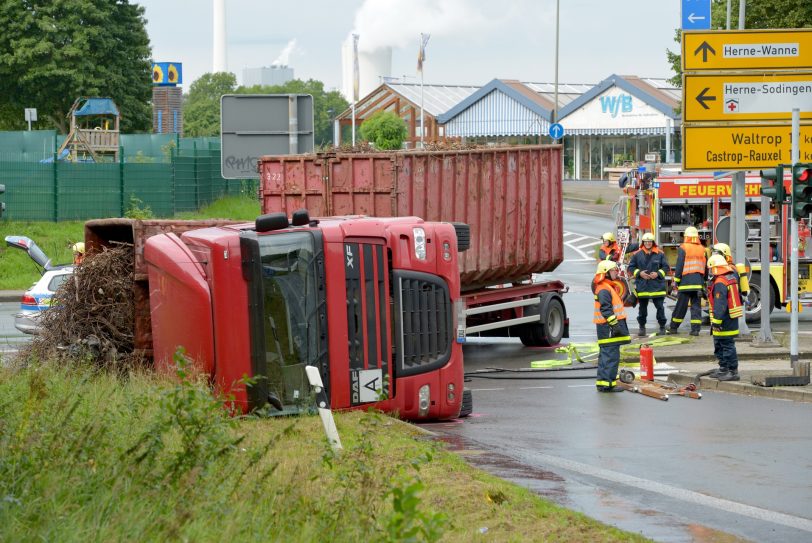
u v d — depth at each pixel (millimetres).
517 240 23688
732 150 23766
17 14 75938
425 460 9172
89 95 76750
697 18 30859
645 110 88375
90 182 44969
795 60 23609
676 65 52031
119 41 79312
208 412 9094
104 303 16328
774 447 13914
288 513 7891
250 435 11469
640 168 28500
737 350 22812
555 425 15555
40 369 13383
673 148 90750
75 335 16203
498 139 95438
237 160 22062
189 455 8570
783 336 24891
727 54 23656
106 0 77562
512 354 23719
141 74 80750
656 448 13844
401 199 21125
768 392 18375
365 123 87312
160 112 104875
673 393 18422
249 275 13453
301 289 13797
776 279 27500
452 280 15305
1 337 24391
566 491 11180
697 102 23719
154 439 8664
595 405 17391
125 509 7520
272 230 13797
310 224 14094
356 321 14156
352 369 14070
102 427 9148
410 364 14789
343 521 7820
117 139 57812
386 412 14570
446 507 9406
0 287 37250
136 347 15781
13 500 7172
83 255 17672
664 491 11469
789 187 25234
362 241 14266
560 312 25078
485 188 22766
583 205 68375
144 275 15758
